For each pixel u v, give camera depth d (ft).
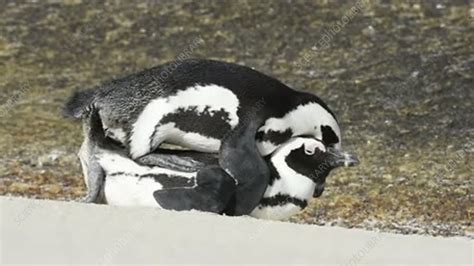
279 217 70.08
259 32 151.64
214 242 58.39
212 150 68.90
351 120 127.65
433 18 153.48
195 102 67.82
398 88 135.33
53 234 58.65
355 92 134.82
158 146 69.92
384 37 148.87
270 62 144.25
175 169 68.23
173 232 59.57
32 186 106.83
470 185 109.29
